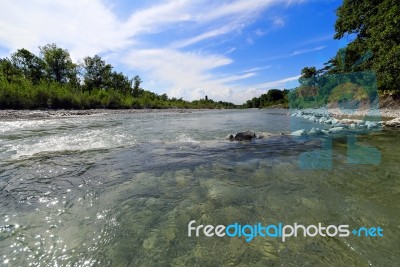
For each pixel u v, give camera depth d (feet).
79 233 7.09
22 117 49.03
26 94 76.02
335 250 6.10
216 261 5.81
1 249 6.36
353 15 62.44
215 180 11.55
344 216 7.78
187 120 52.54
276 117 64.64
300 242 6.46
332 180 11.18
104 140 23.86
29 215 8.22
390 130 26.73
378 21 50.21
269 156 16.43
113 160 15.61
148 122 45.68
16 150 18.80
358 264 5.58
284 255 5.97
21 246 6.50
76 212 8.43
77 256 6.08
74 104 89.97
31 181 11.64
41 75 132.87
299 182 11.03
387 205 8.48
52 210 8.60
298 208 8.41
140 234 7.00
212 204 8.88
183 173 12.75
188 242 6.58
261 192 9.93
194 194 9.86
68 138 24.75
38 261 5.91
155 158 16.15
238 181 11.36
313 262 5.67
